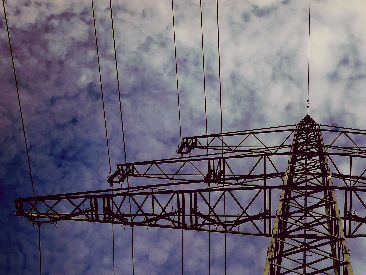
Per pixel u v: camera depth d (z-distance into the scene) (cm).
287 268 871
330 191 1150
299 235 1003
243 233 1184
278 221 1024
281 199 1104
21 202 1272
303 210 1076
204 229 1215
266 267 870
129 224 1252
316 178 1256
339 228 959
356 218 1148
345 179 1279
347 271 832
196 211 1194
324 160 1269
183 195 1208
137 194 1226
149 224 1252
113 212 1243
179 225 1223
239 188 1162
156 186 1259
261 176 1313
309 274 857
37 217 1270
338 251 957
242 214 1178
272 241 959
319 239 983
